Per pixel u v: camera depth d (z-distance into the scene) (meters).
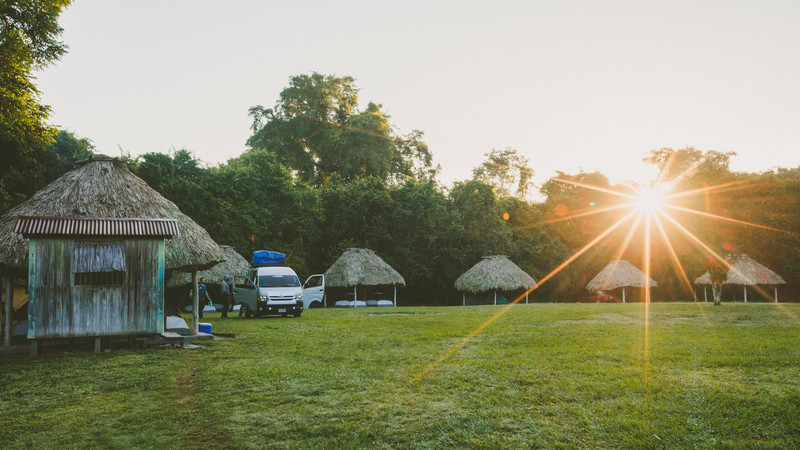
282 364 8.95
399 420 5.55
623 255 51.53
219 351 10.78
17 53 16.17
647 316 18.03
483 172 68.62
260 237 37.59
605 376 7.25
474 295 42.88
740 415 5.25
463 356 9.38
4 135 16.11
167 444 5.19
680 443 4.54
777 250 41.91
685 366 7.89
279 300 21.22
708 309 21.72
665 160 55.75
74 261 10.83
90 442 5.30
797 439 4.55
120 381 7.92
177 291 27.75
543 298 50.44
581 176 54.72
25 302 14.96
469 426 5.25
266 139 54.50
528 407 5.83
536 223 51.81
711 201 44.88
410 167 61.44
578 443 4.70
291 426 5.50
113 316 11.07
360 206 41.97
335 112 58.81
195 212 33.94
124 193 13.20
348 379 7.56
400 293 45.62
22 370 8.89
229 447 5.04
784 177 48.16
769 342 10.41
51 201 12.34
